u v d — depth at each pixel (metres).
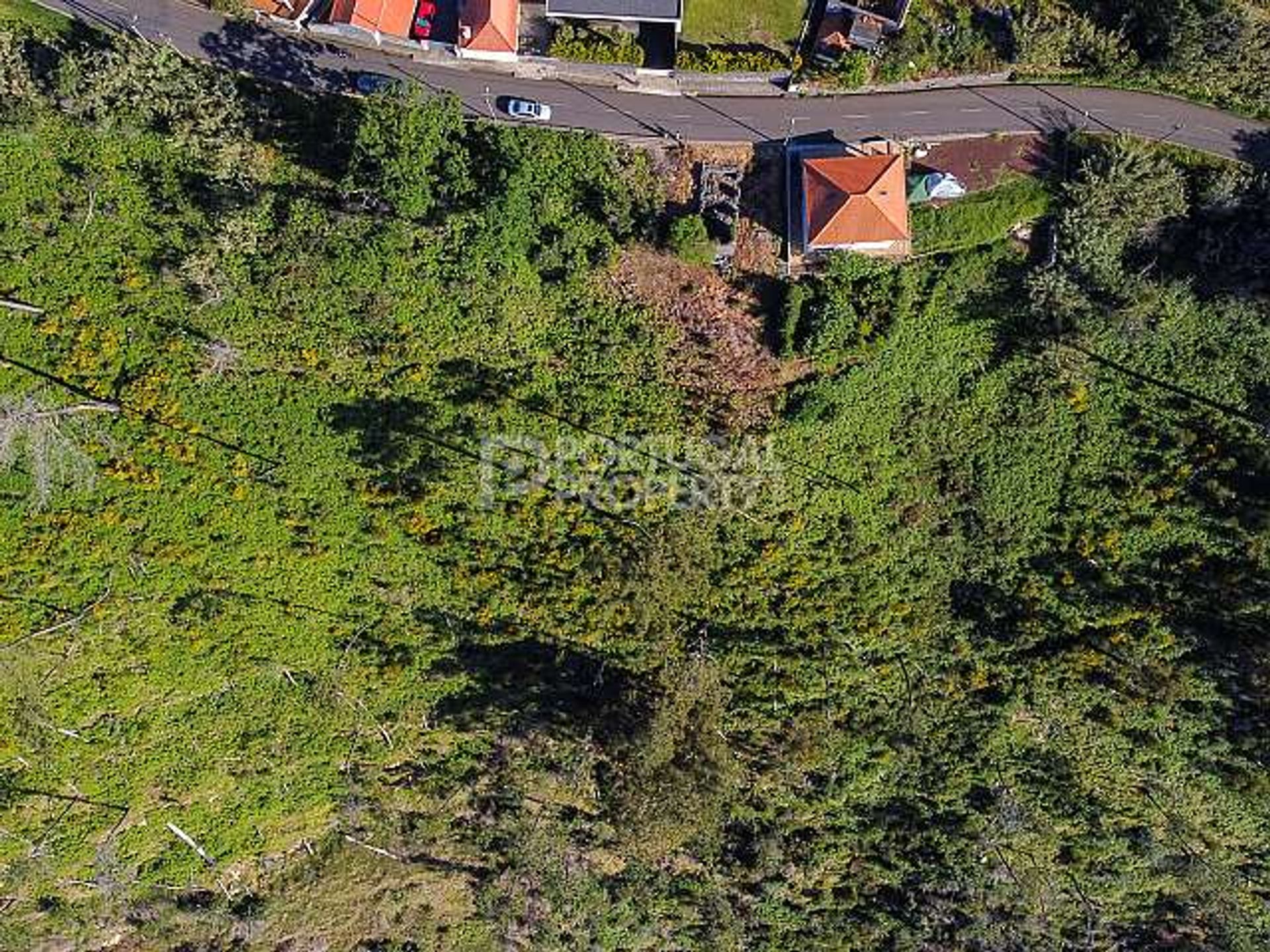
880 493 42.28
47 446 39.34
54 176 38.75
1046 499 42.34
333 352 39.69
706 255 38.78
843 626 43.38
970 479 42.38
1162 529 41.97
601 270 38.94
